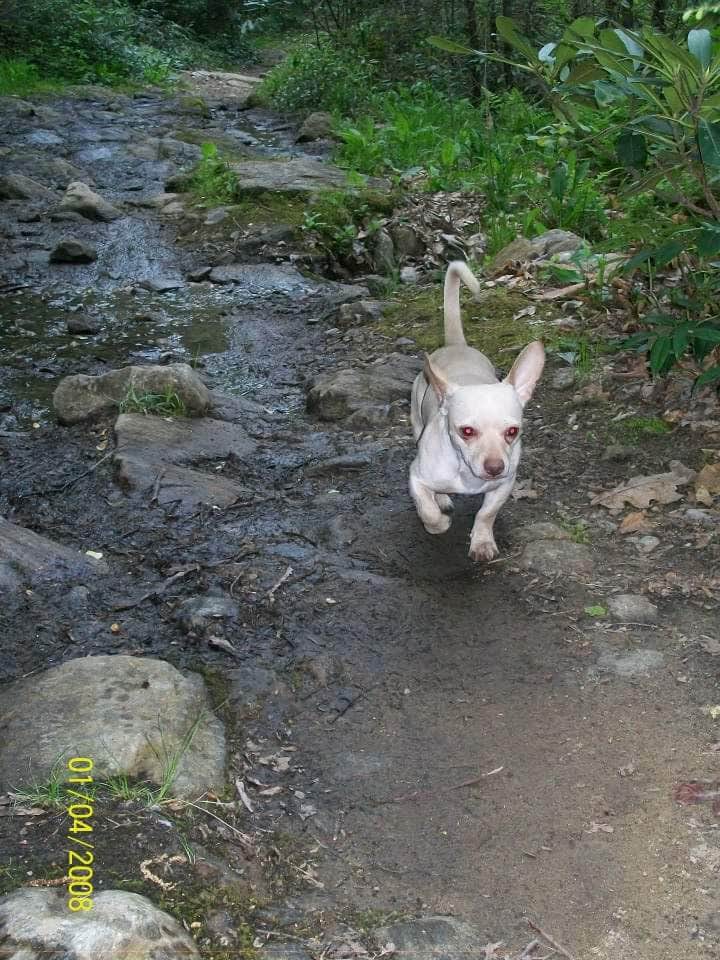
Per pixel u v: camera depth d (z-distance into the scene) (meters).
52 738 1.54
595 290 2.71
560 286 2.87
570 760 1.58
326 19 7.06
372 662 1.73
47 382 2.52
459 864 1.47
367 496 2.09
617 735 1.61
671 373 2.36
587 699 1.66
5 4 6.25
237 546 1.95
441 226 3.52
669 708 1.64
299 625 1.79
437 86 5.82
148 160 4.45
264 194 3.64
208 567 1.90
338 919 1.41
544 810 1.52
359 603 1.83
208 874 1.42
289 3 9.54
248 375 2.59
